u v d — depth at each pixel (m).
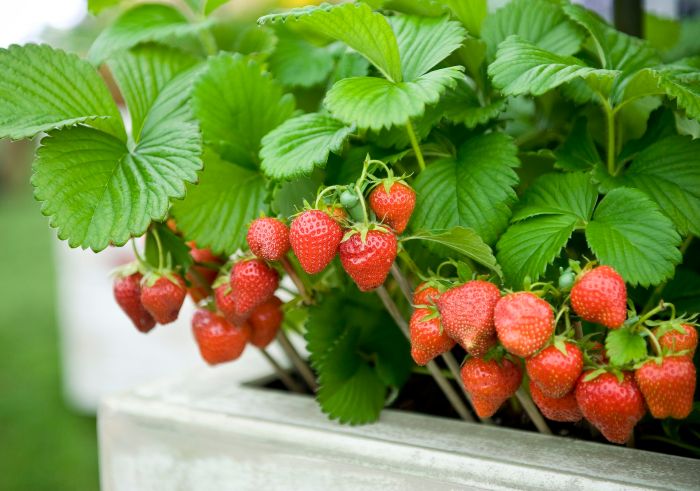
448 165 0.76
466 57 0.79
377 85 0.71
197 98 0.80
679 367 0.65
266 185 0.80
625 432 0.67
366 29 0.72
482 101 0.82
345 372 0.80
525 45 0.74
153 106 0.83
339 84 0.71
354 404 0.78
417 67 0.75
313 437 0.75
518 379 0.70
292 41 0.94
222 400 0.83
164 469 0.81
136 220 0.71
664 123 0.79
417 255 0.79
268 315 0.82
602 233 0.71
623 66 0.82
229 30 0.97
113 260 1.63
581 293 0.66
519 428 0.80
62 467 1.76
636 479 0.67
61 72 0.77
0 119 0.73
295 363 0.88
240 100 0.81
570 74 0.70
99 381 1.73
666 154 0.76
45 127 0.73
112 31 0.87
